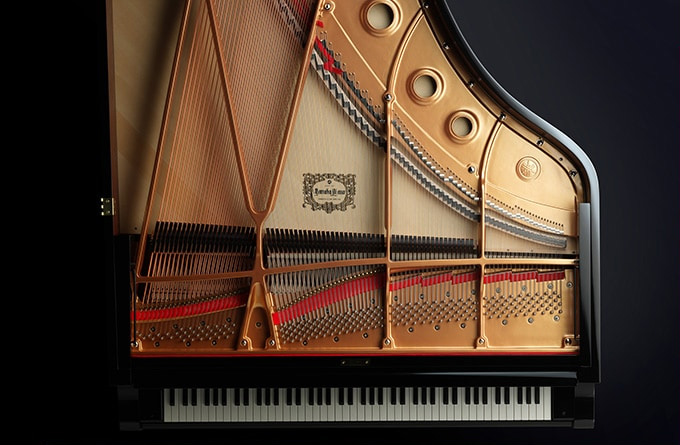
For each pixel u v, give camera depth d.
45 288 3.54
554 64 3.65
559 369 2.97
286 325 2.96
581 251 2.94
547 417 3.06
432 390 3.06
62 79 3.50
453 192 2.95
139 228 2.93
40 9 3.49
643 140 3.66
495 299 2.97
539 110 3.66
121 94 2.91
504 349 2.97
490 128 2.95
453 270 2.96
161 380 2.94
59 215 3.52
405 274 2.96
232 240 2.93
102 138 2.88
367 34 2.93
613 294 3.67
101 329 3.54
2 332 3.54
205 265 2.93
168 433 3.61
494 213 2.95
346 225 2.95
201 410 3.05
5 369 3.55
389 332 2.95
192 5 2.90
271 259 2.94
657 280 3.67
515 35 3.65
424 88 2.94
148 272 2.92
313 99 2.93
